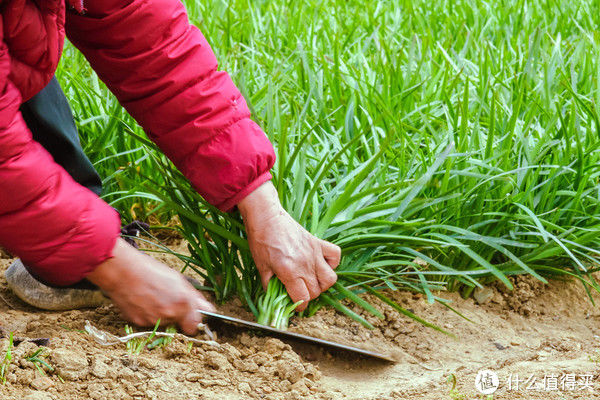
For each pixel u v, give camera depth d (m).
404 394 1.88
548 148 2.16
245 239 2.02
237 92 1.91
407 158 2.26
